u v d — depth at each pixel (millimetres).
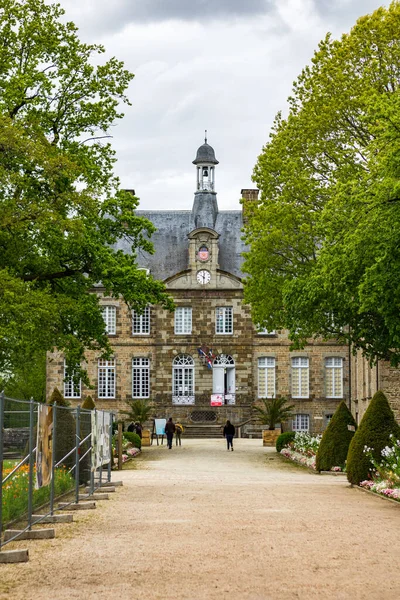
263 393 66750
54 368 66625
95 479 27484
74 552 13398
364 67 37531
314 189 38906
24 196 32188
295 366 66812
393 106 25031
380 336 31281
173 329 66875
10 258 32062
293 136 39750
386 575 11391
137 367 67000
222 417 66312
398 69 37156
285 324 39406
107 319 67125
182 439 63062
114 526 16328
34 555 13219
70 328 37469
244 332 66812
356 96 37375
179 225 69812
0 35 34125
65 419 19359
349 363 63062
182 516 17688
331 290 29766
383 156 25219
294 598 10109
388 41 37312
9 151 29922
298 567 11898
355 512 18547
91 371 66812
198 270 66875
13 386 73125
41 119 34406
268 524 16234
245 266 42531
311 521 16750
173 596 10234
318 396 66500
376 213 25109
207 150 71062
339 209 28328
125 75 36500
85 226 35188
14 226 29734
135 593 10414
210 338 66688
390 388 42219
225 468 35781
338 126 38500
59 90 35625
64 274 36250
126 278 36969
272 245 40531
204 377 66625
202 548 13469
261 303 41781
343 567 11906
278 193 41531
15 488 14539
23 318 28688
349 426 33094
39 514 16578
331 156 38688
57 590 10664
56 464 18359
